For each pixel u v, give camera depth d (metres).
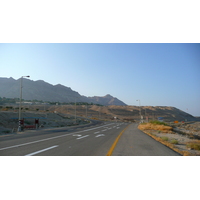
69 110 151.00
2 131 26.61
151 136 22.11
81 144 14.38
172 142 17.52
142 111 167.25
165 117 154.88
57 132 27.39
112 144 14.39
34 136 20.92
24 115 53.81
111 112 162.88
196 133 45.38
